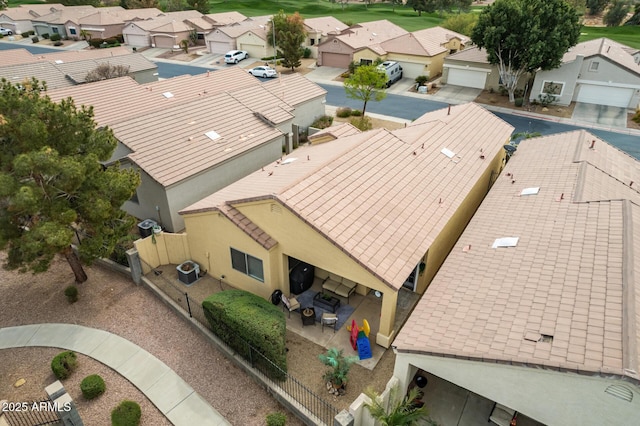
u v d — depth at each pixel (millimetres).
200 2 89062
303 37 54500
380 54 52312
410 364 11094
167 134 23156
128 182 16031
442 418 12148
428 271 16594
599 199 15859
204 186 22812
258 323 12969
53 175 13805
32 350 14617
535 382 9188
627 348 8500
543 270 12195
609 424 8719
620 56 42625
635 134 35094
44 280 18172
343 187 15906
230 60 60125
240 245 16109
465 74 48031
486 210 17359
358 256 13312
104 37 75438
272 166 21359
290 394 12570
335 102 43875
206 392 13070
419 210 16297
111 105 27922
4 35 82812
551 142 22891
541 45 37938
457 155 20906
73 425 10992
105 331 15406
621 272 10984
